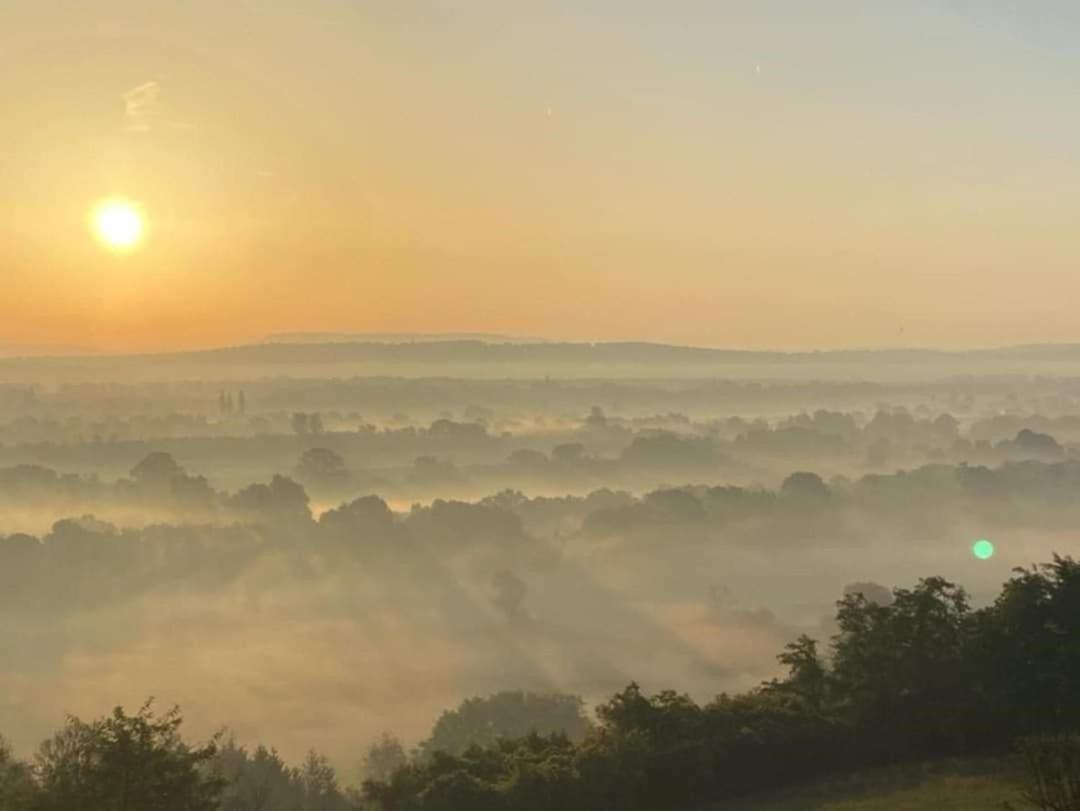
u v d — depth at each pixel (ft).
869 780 100.17
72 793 80.07
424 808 92.99
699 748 100.58
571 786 94.89
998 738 107.14
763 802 96.84
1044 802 65.21
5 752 107.45
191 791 82.64
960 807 88.28
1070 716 105.40
